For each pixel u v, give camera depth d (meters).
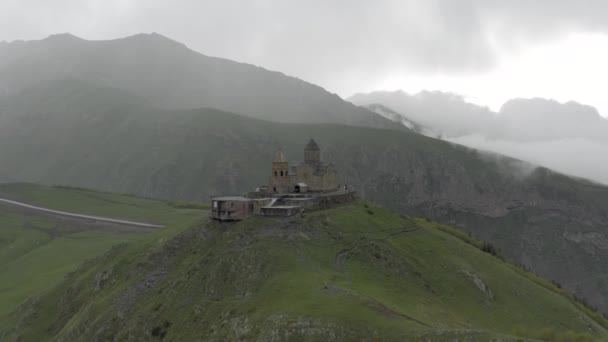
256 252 94.44
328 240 103.00
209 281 92.38
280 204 118.06
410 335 57.94
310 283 78.81
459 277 108.69
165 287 98.94
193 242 113.44
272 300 76.62
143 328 88.81
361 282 85.81
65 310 118.00
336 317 64.19
